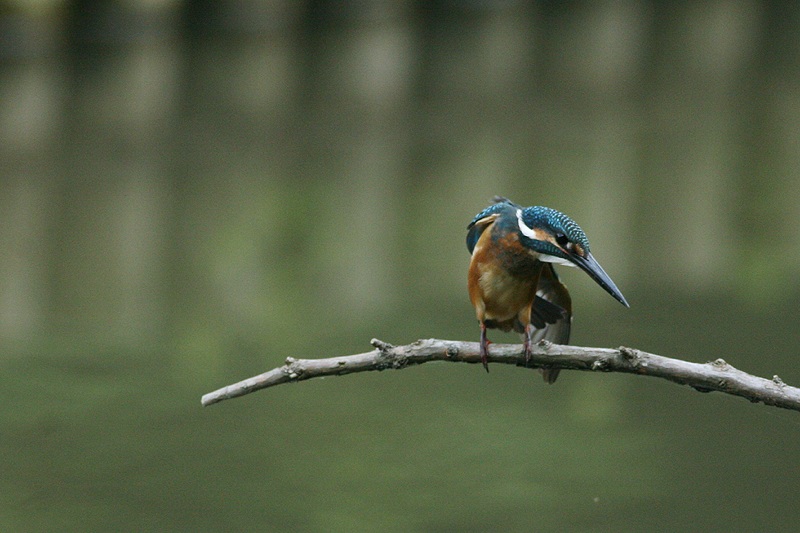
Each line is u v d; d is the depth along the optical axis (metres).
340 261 15.45
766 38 33.53
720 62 30.45
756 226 16.58
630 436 9.78
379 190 19.17
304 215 17.83
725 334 11.88
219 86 27.98
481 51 32.28
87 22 30.61
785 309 12.99
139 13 31.81
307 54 32.19
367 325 12.59
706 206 17.69
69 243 16.72
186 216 17.95
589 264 5.09
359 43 33.41
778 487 8.66
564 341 5.71
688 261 15.07
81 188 19.77
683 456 9.33
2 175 20.75
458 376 11.81
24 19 28.98
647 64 30.45
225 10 33.78
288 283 14.40
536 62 30.81
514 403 10.81
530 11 38.59
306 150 22.38
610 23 36.19
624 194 18.33
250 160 21.36
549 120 24.38
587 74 29.23
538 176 19.84
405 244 16.34
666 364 4.42
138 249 16.17
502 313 5.47
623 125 23.92
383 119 24.75
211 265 15.52
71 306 13.74
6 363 11.49
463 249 16.02
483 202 18.11
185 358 11.84
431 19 37.25
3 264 15.59
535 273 5.34
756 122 23.70
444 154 21.72
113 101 26.30
